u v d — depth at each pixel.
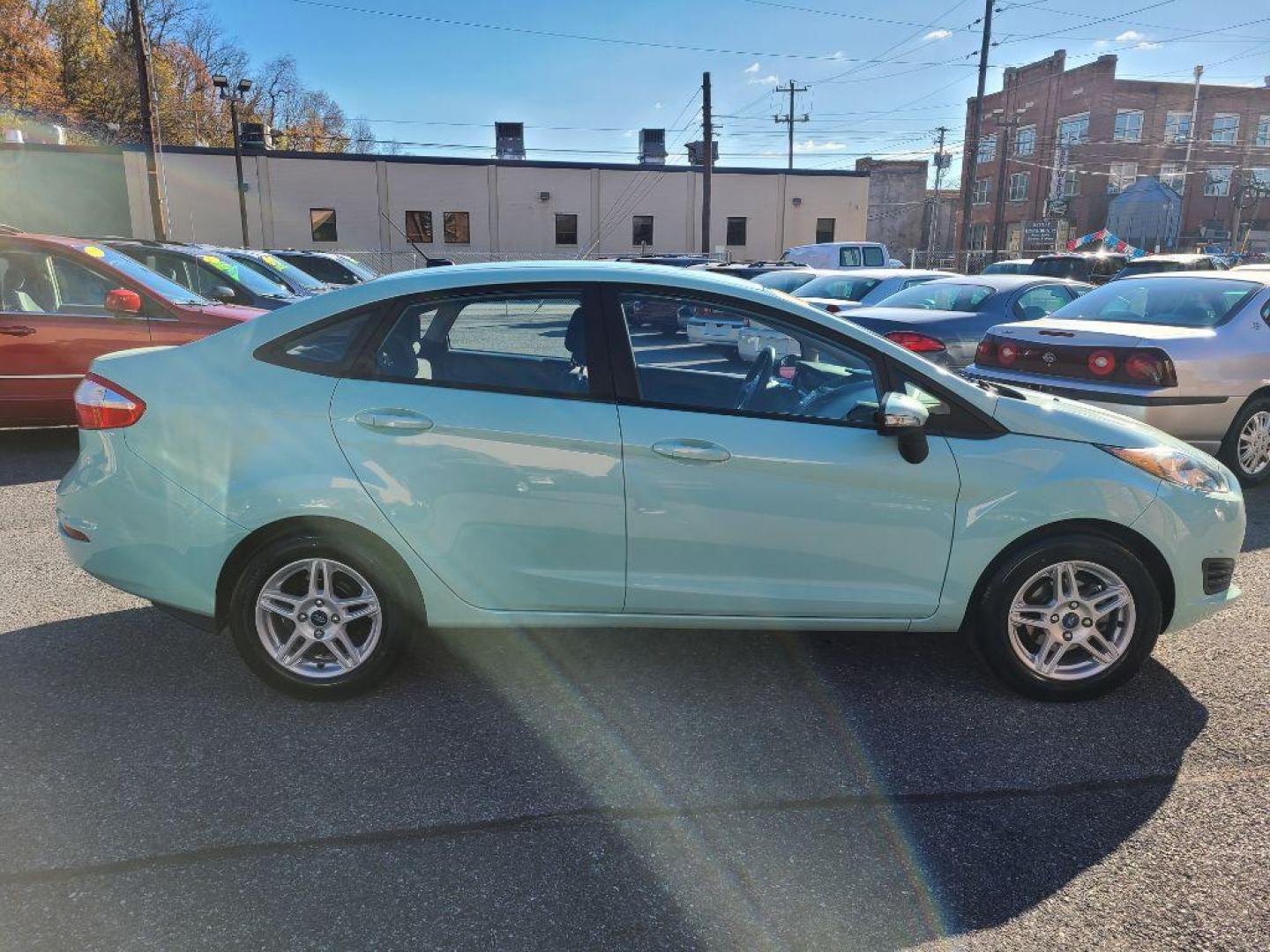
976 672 3.63
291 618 3.24
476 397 3.16
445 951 2.14
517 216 41.59
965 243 38.25
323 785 2.80
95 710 3.25
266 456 3.12
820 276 12.43
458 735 3.12
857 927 2.23
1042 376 6.38
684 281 3.30
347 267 16.73
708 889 2.37
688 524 3.18
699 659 3.72
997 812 2.71
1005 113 51.78
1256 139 51.06
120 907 2.26
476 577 3.22
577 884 2.38
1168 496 3.25
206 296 9.21
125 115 54.72
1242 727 3.19
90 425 3.23
